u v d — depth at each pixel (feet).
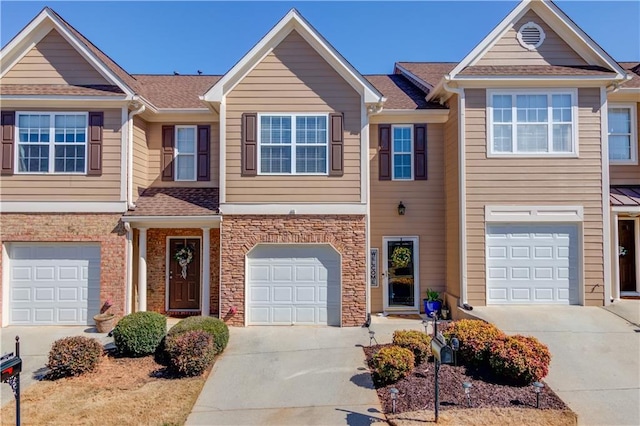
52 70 35.99
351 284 34.86
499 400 20.49
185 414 20.22
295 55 35.60
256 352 28.66
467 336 24.84
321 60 35.58
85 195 35.22
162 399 21.76
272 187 35.14
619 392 22.15
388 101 41.78
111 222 35.24
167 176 40.32
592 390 22.35
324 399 21.74
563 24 36.55
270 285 35.40
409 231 40.57
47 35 36.09
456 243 37.11
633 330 30.19
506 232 36.29
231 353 28.50
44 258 35.58
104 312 34.83
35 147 35.17
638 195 37.99
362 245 35.01
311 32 34.78
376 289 40.40
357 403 21.25
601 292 35.47
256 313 35.24
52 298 35.45
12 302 35.27
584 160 36.04
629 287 39.60
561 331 30.14
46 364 25.88
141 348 27.78
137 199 37.55
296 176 35.17
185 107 40.27
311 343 30.42
